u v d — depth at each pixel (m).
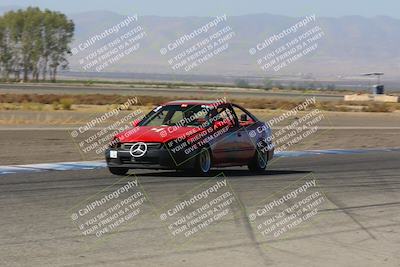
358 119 57.44
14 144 27.39
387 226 12.13
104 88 127.69
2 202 13.44
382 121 56.72
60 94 90.12
